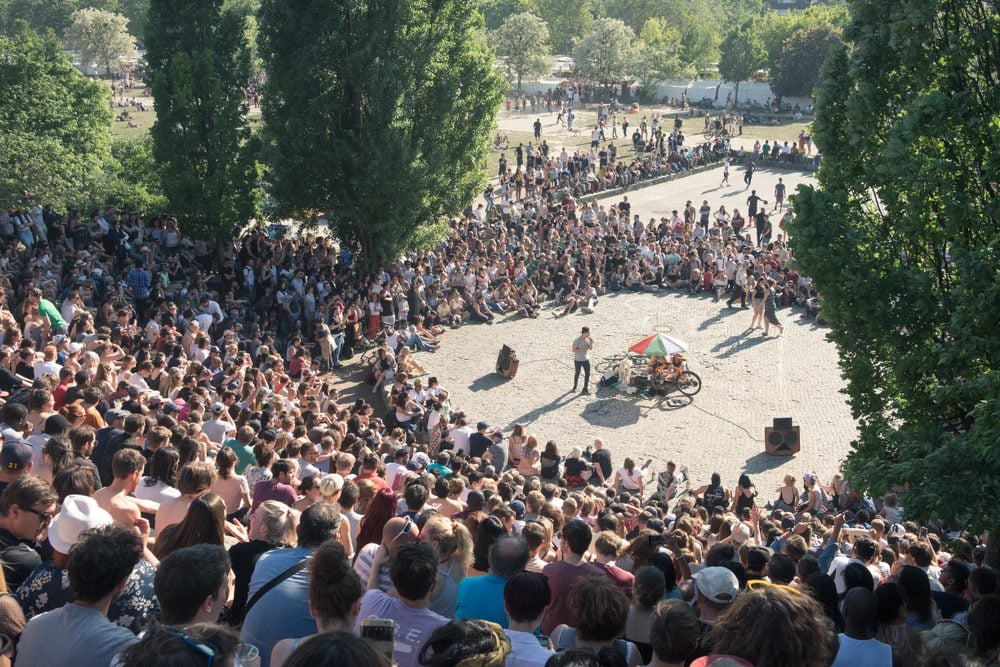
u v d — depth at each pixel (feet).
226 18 115.03
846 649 24.34
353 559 31.50
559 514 42.39
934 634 26.25
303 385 80.12
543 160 208.23
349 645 13.20
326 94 110.73
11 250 97.19
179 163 114.52
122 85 363.15
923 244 43.52
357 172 114.32
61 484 27.45
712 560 36.86
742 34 332.39
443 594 27.02
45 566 23.12
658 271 136.15
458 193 123.24
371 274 119.55
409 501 36.96
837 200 43.73
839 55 46.73
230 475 36.35
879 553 46.83
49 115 154.51
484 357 110.93
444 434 78.18
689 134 268.41
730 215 189.16
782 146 248.93
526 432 92.63
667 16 429.38
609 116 294.25
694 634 20.33
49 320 70.54
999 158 39.68
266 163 113.39
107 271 100.17
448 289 121.29
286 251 119.14
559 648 24.38
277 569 23.79
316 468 46.39
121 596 22.15
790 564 32.78
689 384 101.86
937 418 43.75
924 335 43.19
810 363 109.81
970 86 43.09
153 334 82.89
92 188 147.13
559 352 112.68
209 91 112.57
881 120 45.06
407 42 111.96
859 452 45.60
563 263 130.11
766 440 88.79
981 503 36.78
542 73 336.49
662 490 75.05
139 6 424.46
